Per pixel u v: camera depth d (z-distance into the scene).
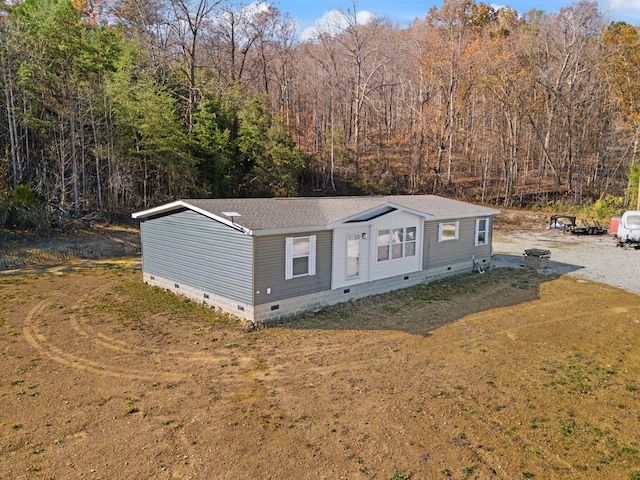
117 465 5.14
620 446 5.83
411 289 14.18
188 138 26.02
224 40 36.75
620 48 35.84
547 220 32.22
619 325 10.95
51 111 22.19
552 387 7.54
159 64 28.73
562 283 15.28
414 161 40.53
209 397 6.95
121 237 20.42
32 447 5.45
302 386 7.41
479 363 8.54
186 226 12.12
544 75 36.84
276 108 41.06
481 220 17.42
